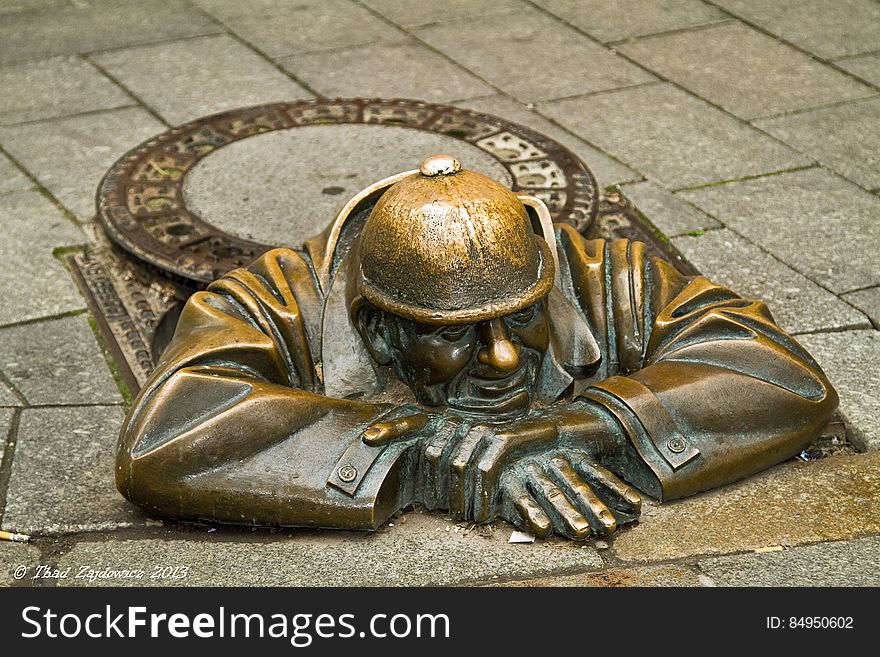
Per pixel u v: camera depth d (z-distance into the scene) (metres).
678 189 5.27
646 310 3.44
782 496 3.26
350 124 5.68
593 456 3.17
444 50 6.79
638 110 6.02
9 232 4.95
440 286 2.85
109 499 3.35
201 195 5.03
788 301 4.42
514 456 3.08
